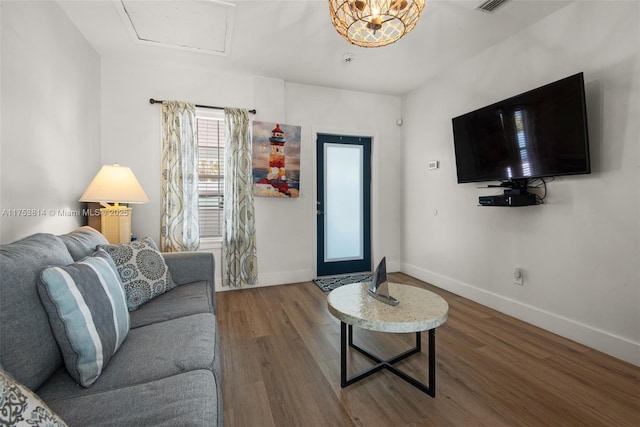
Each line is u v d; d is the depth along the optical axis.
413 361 1.92
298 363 1.89
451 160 3.31
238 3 2.16
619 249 1.96
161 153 3.09
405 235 4.12
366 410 1.47
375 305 1.70
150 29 2.47
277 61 3.07
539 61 2.40
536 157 2.32
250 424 1.38
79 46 2.46
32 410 0.60
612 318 1.99
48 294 1.00
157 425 0.79
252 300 3.05
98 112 2.86
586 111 2.04
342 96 3.87
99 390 0.96
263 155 3.44
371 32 1.85
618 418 1.42
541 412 1.46
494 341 2.18
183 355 1.16
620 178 1.95
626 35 1.90
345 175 4.03
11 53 1.57
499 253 2.77
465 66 3.08
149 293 1.76
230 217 3.28
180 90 3.18
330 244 4.00
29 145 1.73
